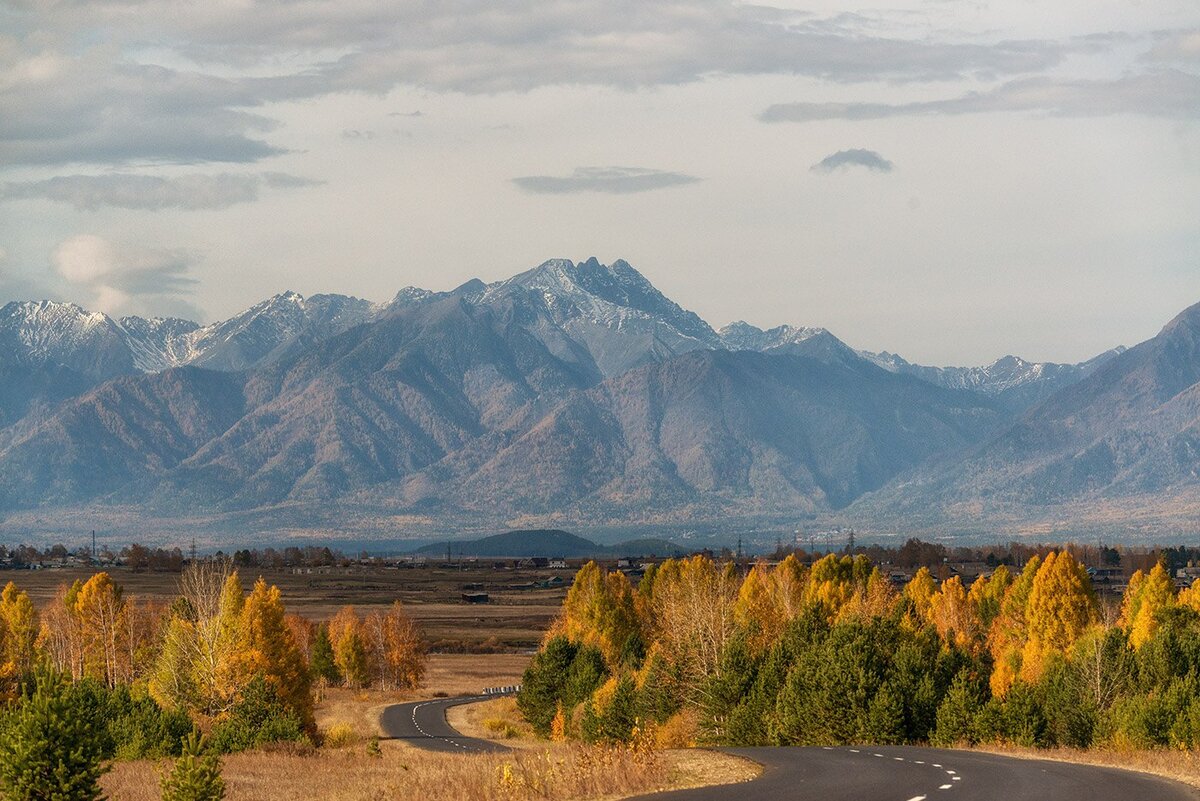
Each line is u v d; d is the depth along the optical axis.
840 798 57.84
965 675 112.88
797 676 118.12
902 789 61.16
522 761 79.88
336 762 120.88
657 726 135.75
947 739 108.12
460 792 67.56
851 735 113.44
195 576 170.00
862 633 120.06
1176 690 100.00
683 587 196.25
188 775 67.00
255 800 83.06
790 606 189.50
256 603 161.12
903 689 113.56
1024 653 178.25
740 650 135.38
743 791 62.09
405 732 195.25
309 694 166.12
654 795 61.75
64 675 69.56
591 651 187.62
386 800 72.00
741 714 127.25
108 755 116.44
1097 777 67.06
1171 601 183.38
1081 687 115.69
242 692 152.75
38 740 67.81
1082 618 177.75
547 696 188.62
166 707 158.00
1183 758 79.88
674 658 146.38
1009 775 68.12
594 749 80.31
